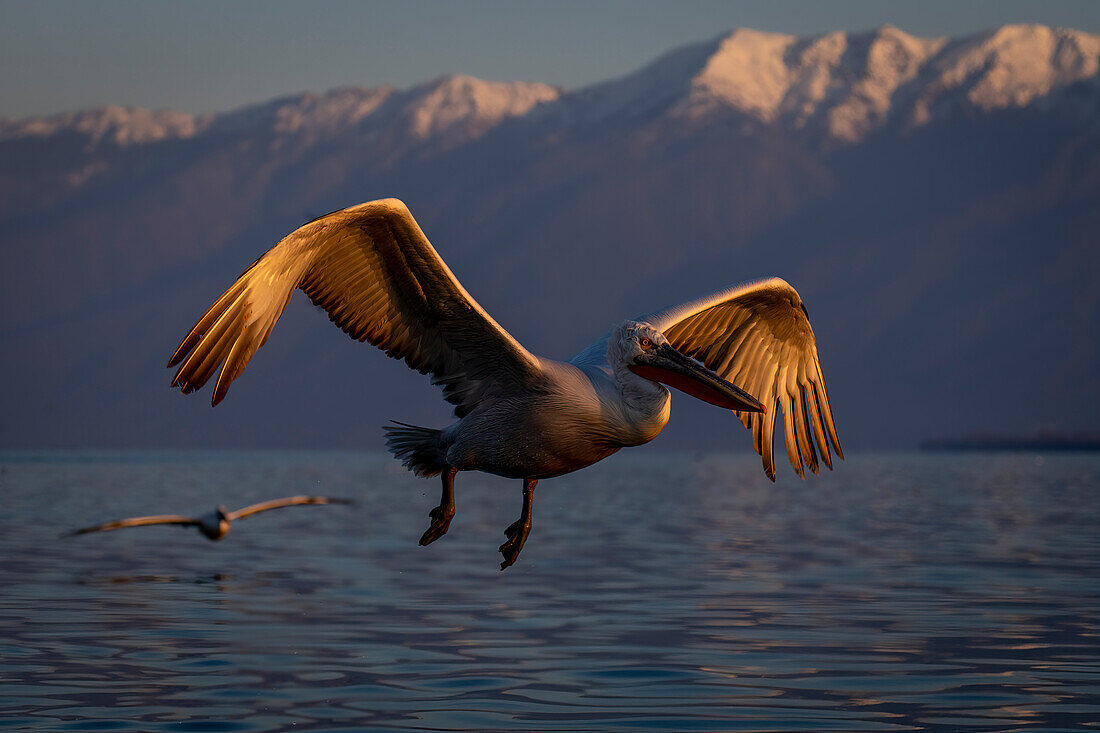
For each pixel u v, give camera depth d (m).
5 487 59.47
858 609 16.05
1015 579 19.34
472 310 7.59
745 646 13.30
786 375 9.16
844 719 10.09
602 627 14.59
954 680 11.59
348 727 9.73
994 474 91.75
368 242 7.24
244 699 10.70
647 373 8.09
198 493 55.53
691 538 28.23
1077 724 9.95
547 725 9.86
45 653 12.75
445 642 13.55
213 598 17.22
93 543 26.34
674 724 9.91
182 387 6.47
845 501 47.78
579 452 8.09
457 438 8.12
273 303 6.79
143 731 9.61
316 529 31.45
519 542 8.23
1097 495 52.50
